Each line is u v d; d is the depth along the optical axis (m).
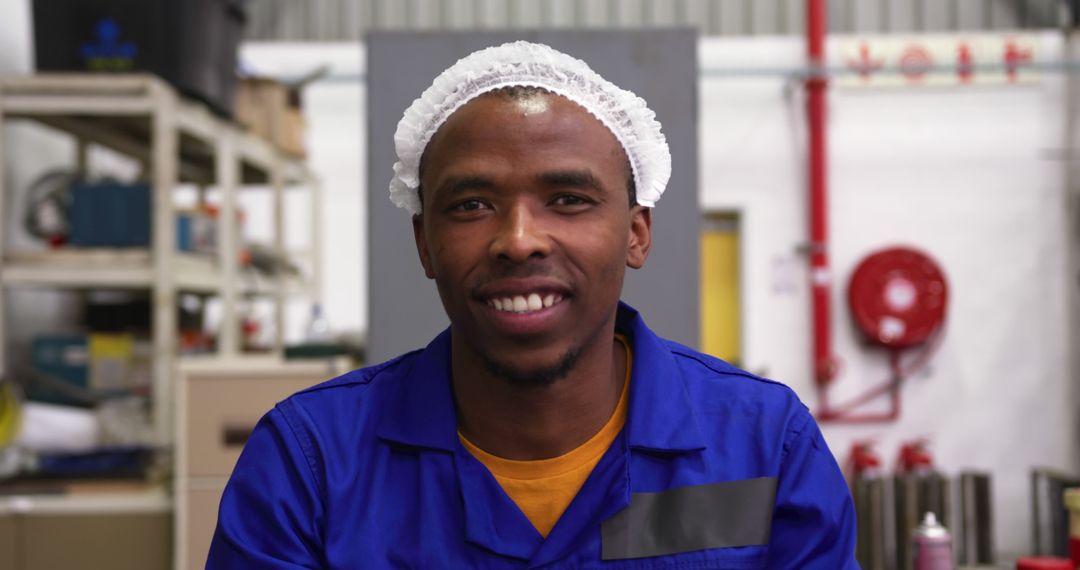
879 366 3.94
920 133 3.94
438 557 0.76
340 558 0.75
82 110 2.30
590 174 0.72
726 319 4.08
